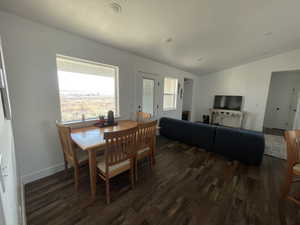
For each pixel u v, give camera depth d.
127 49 2.85
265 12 2.03
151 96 3.83
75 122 2.27
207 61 4.22
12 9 1.52
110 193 1.71
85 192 1.71
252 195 1.71
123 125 2.46
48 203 1.54
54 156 2.10
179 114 5.25
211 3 1.76
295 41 3.23
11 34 1.59
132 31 2.21
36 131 1.90
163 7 1.74
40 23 1.78
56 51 1.96
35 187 1.79
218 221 1.36
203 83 6.15
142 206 1.52
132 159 1.74
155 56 3.40
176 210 1.48
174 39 2.62
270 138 3.98
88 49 2.30
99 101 2.69
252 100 4.91
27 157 1.86
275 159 2.69
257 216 1.42
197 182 1.94
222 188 1.83
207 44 2.99
